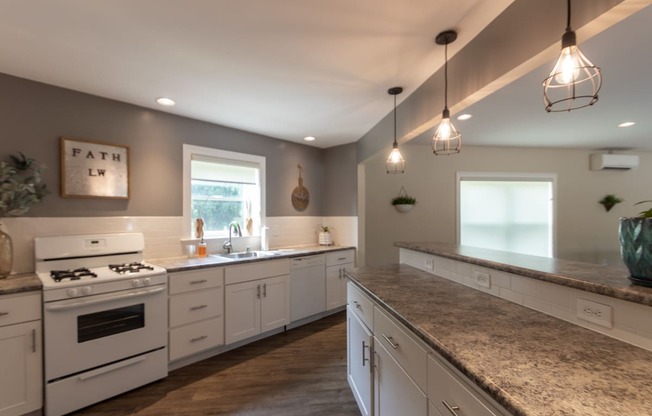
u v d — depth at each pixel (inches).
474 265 67.6
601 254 191.3
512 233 186.4
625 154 190.7
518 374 31.4
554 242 187.9
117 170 104.4
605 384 29.5
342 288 157.4
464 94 72.3
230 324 111.3
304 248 156.3
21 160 86.8
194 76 88.4
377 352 62.7
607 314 41.0
